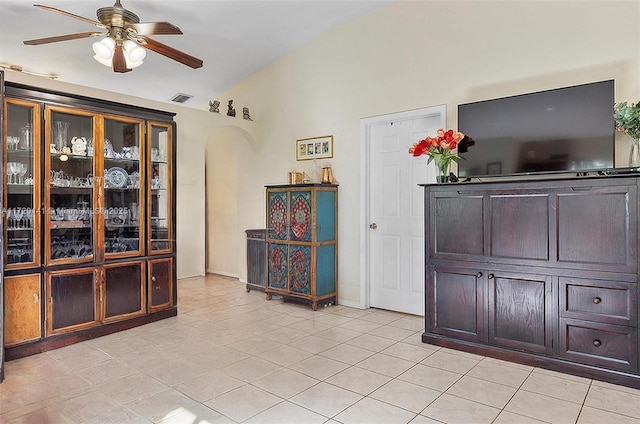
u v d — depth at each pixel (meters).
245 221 6.15
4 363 2.92
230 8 4.18
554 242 2.91
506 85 3.63
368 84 4.60
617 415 2.30
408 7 4.25
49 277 3.37
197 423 2.24
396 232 4.52
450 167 3.94
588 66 3.24
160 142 4.18
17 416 2.31
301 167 5.30
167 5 3.99
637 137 2.81
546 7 3.43
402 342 3.55
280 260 4.95
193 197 6.32
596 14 3.21
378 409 2.38
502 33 3.65
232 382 2.75
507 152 3.39
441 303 3.46
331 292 4.81
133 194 3.99
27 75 4.43
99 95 4.89
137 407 2.41
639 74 3.04
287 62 5.46
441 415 2.31
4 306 3.08
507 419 2.27
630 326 2.64
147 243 4.05
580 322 2.82
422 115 4.18
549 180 2.92
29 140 3.31
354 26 4.71
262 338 3.64
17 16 3.80
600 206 2.74
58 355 3.24
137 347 3.41
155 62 5.19
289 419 2.28
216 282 6.18
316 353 3.28
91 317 3.62
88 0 3.64
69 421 2.26
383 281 4.64
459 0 3.91
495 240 3.17
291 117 5.43
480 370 2.95
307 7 4.36
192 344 3.48
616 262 2.69
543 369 2.95
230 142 6.62
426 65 4.14
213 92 6.42
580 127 3.06
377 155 4.64
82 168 3.66
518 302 3.07
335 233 4.86
